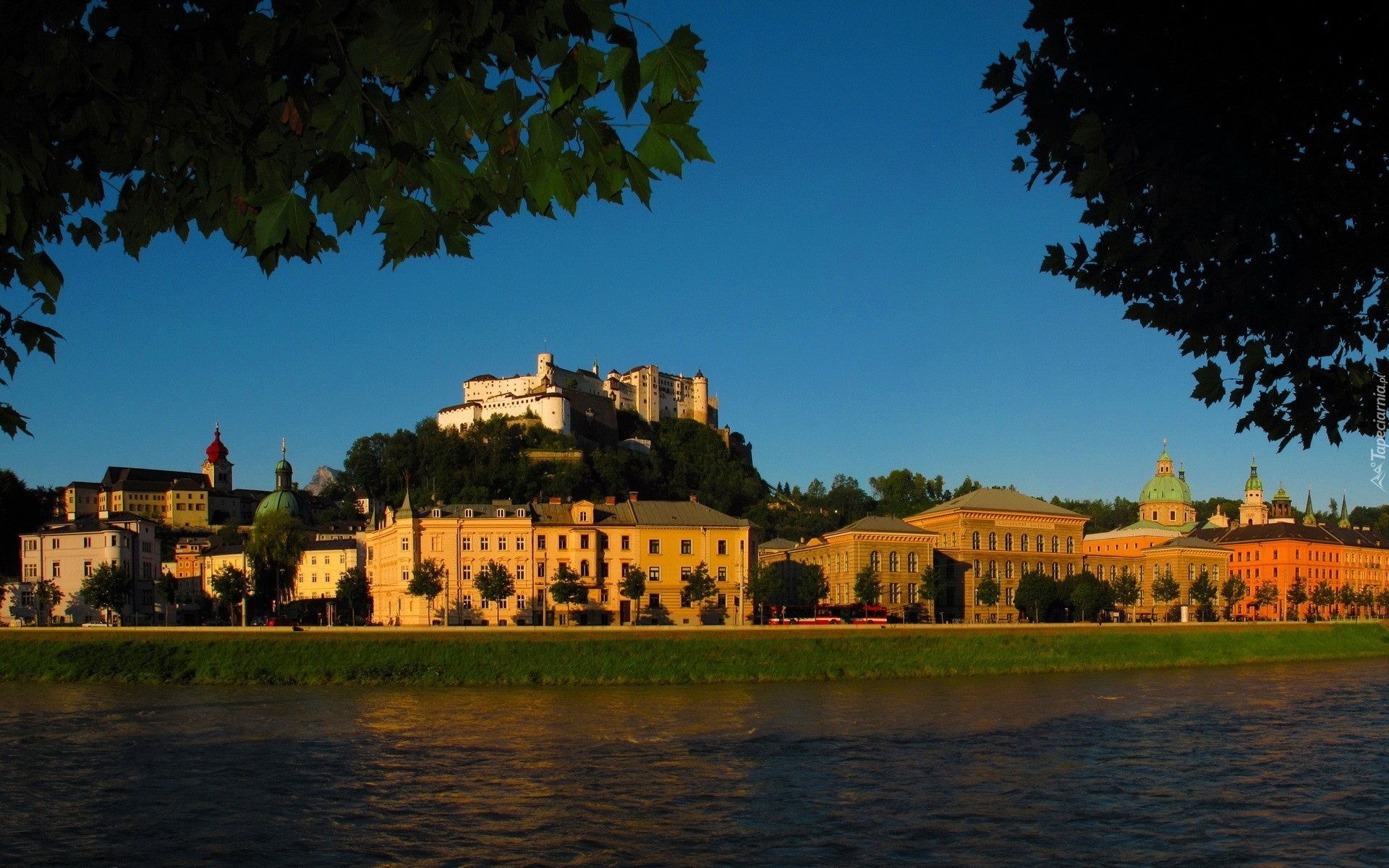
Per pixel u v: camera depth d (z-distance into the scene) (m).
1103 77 15.67
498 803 52.09
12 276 15.59
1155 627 129.88
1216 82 15.20
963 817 49.66
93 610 178.00
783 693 94.75
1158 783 56.75
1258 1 14.94
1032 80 16.02
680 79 11.09
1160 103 15.47
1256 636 135.88
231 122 13.45
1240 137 15.34
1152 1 15.27
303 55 11.62
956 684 102.69
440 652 103.12
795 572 194.75
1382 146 15.29
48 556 182.00
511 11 10.98
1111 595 169.62
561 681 101.12
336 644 103.94
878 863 43.12
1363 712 82.94
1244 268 16.05
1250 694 95.69
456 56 12.21
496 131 12.80
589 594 153.88
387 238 13.70
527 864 42.88
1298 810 51.16
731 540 157.62
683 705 86.25
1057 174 16.78
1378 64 14.75
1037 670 116.00
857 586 161.25
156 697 90.25
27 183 14.39
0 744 67.50
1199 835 47.12
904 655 112.25
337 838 46.28
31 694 92.50
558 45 11.01
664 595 154.75
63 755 63.69
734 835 46.69
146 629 106.94
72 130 13.77
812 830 47.44
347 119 11.79
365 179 13.35
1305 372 16.28
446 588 153.62
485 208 13.64
